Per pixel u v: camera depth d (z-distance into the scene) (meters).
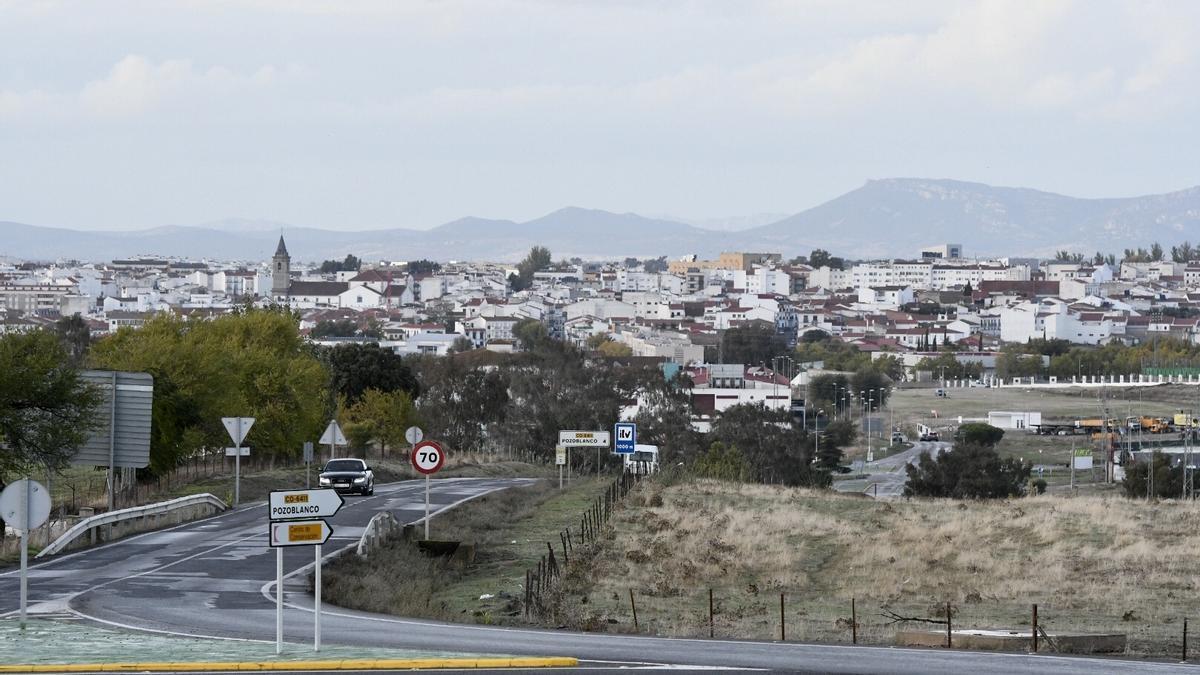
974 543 67.56
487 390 184.00
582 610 48.22
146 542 64.38
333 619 43.28
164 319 125.31
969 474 147.38
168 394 96.44
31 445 69.44
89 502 84.38
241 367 114.31
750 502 84.94
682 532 70.19
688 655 36.94
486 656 35.34
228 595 48.09
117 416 72.88
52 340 72.00
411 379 171.62
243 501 89.31
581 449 153.25
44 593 48.06
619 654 36.81
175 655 35.09
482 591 51.91
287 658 34.69
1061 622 47.59
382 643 38.28
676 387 196.88
